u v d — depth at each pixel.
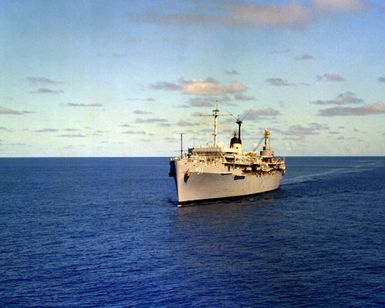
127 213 110.06
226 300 49.59
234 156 124.81
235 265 61.62
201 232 83.50
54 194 159.88
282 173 167.62
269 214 103.44
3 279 56.78
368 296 50.31
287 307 47.66
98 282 55.34
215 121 128.12
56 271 59.91
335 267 60.38
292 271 58.84
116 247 72.81
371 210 110.81
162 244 74.38
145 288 53.19
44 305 48.62
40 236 82.31
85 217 104.69
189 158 115.88
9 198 146.50
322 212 107.06
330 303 48.62
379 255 66.06
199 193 114.69
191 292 51.84
